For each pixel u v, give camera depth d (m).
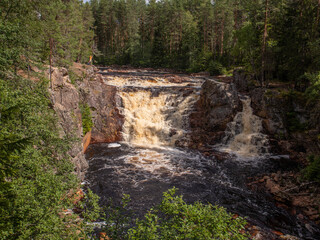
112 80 38.28
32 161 9.16
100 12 91.62
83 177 18.52
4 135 7.41
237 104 28.78
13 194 7.21
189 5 96.25
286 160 22.80
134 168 20.95
